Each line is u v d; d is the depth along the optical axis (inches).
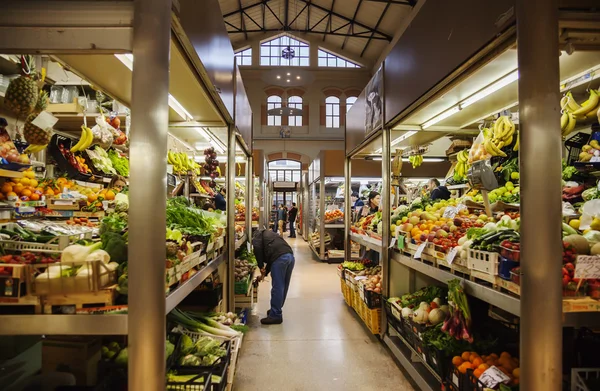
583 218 80.0
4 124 88.7
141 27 55.8
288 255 174.2
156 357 54.8
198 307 125.6
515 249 65.4
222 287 137.4
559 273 58.1
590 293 60.9
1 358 79.7
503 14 67.2
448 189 185.9
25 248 62.4
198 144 188.7
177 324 101.5
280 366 122.3
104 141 115.8
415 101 110.6
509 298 66.1
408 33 116.5
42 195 100.9
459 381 83.7
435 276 100.7
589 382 64.9
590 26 61.3
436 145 201.5
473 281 82.4
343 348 138.1
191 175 191.3
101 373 73.1
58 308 54.5
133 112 55.0
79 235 81.4
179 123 136.0
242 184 344.2
